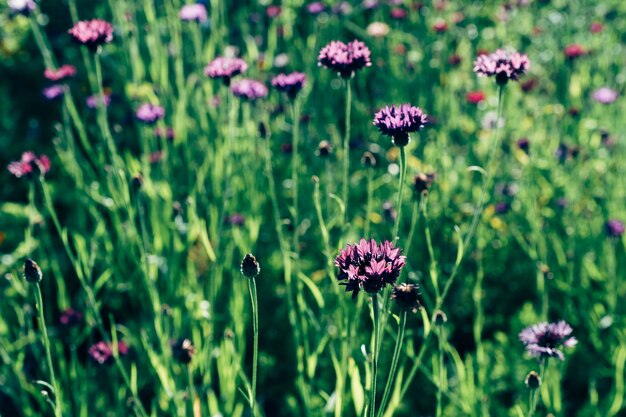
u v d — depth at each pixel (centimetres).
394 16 160
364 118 149
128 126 145
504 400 114
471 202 136
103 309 126
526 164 132
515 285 128
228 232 126
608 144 135
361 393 91
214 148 137
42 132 168
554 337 92
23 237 139
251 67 141
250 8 177
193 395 101
